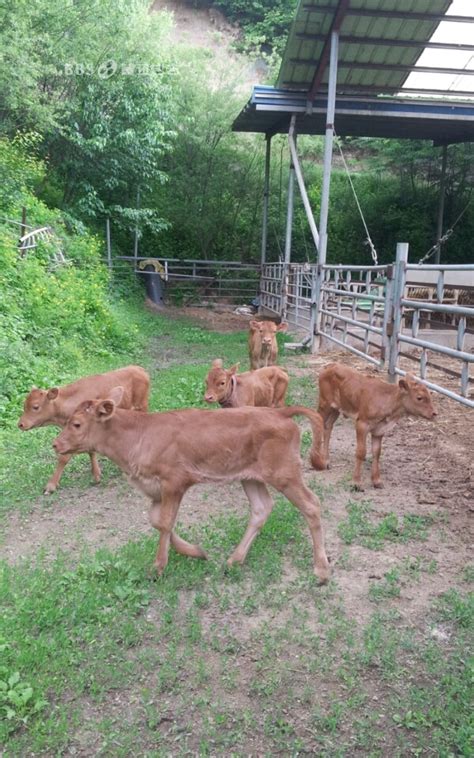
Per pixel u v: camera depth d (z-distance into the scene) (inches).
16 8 674.8
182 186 1065.5
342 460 295.4
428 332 569.9
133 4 855.7
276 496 249.8
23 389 352.2
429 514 232.5
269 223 1147.3
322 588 184.2
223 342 658.8
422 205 1178.0
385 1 576.7
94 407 192.5
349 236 1178.0
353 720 136.9
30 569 193.6
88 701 142.8
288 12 1563.7
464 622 166.9
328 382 276.2
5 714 137.6
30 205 682.8
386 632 163.5
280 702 141.6
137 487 195.2
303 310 710.5
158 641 161.3
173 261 976.3
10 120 761.0
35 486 259.6
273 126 869.2
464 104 732.7
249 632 165.2
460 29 612.4
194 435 186.9
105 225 955.3
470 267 308.3
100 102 840.9
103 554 197.8
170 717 138.6
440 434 332.2
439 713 136.9
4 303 434.3
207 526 220.8
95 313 557.0
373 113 726.5
